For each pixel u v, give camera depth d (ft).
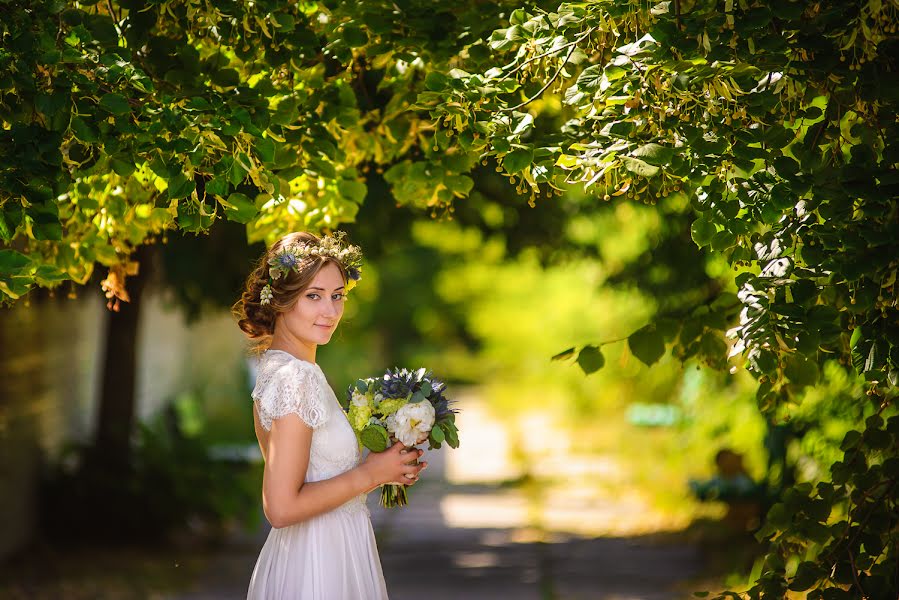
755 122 20.38
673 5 18.78
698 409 60.59
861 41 18.21
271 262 18.94
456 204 54.70
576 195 50.75
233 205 19.75
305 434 18.15
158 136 19.43
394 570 51.80
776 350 18.86
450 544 59.41
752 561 47.39
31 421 53.36
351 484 18.31
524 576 50.06
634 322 79.77
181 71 21.44
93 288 52.19
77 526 54.85
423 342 220.43
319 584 18.93
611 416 120.88
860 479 20.38
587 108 20.99
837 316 18.62
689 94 19.40
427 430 18.57
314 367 18.78
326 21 23.89
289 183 26.78
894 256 18.12
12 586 45.01
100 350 69.21
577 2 21.35
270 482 18.08
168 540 55.31
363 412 18.88
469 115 19.93
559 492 78.84
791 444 44.93
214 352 108.58
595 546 57.88
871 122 19.08
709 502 60.90
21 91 18.70
